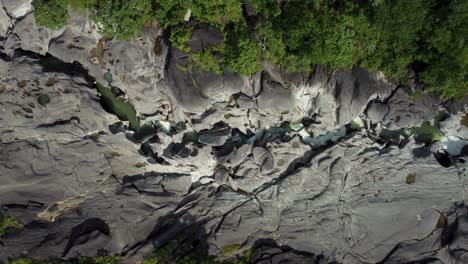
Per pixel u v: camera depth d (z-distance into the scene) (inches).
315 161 1115.9
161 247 1107.9
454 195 1101.1
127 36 1021.2
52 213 1116.5
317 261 1106.7
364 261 1113.4
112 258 1092.5
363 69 1049.5
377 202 1110.4
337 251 1112.2
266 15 980.6
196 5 978.1
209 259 1067.9
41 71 1094.4
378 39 984.9
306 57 975.6
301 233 1118.4
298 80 1048.8
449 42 932.0
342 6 969.5
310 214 1120.2
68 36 1085.1
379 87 1074.7
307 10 954.7
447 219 1099.9
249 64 991.0
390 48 992.9
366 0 968.3
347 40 968.9
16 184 1095.6
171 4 979.9
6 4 1036.5
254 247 1122.0
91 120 1121.4
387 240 1109.7
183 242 1116.5
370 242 1112.8
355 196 1118.4
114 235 1111.0
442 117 1112.2
